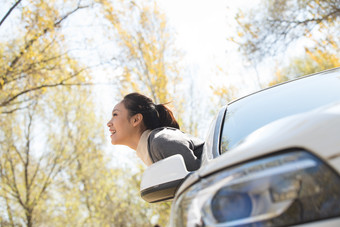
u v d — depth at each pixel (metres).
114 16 7.68
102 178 14.46
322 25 7.80
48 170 13.45
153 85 9.84
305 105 0.97
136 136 1.63
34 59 6.48
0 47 6.38
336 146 0.46
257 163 0.53
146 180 0.97
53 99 13.72
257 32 8.62
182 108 10.09
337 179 0.44
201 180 0.61
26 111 12.59
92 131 14.93
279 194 0.49
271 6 8.44
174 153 1.26
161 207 9.66
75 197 14.15
